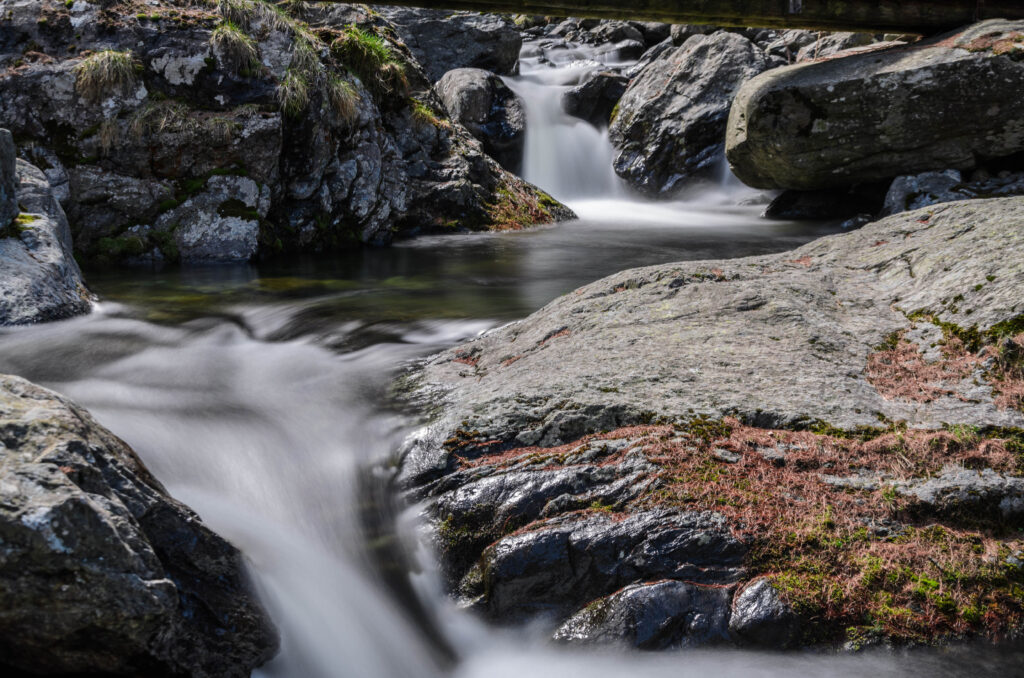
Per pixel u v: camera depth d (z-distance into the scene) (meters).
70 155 7.82
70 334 5.21
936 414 3.28
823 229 10.31
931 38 10.27
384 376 4.30
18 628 2.10
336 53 9.84
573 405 3.39
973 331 3.67
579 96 15.88
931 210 5.09
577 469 3.06
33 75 7.76
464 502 3.06
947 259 4.24
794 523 2.82
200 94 8.09
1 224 5.61
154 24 8.12
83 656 2.21
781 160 10.26
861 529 2.82
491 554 2.88
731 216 12.24
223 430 3.61
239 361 4.71
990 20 9.79
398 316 5.76
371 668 2.74
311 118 8.52
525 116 14.66
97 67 7.70
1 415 2.33
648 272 4.76
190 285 6.96
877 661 2.55
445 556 3.00
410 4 10.00
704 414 3.28
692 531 2.79
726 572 2.72
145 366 4.57
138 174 7.96
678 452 3.07
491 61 17.03
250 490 3.26
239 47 8.16
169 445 3.43
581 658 2.66
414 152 10.66
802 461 3.06
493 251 8.97
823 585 2.67
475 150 11.54
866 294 4.36
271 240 8.55
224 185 8.15
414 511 3.15
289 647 2.65
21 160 6.45
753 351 3.75
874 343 3.84
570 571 2.80
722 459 3.06
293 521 3.17
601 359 3.77
